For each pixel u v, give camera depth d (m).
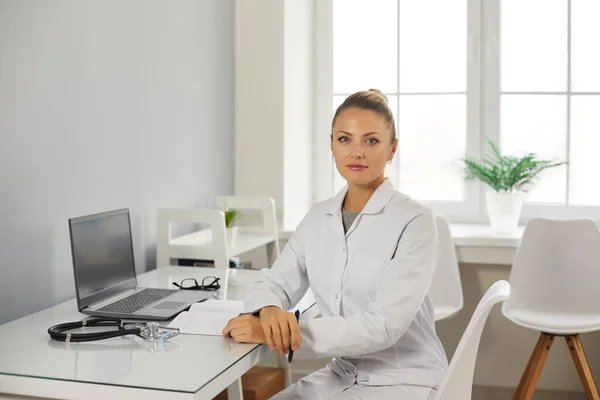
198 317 1.96
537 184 3.83
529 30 3.87
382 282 1.88
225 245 2.80
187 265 2.91
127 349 1.75
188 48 3.21
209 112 3.45
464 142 3.95
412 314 1.83
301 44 3.89
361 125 1.89
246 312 1.95
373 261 1.91
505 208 3.58
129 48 2.73
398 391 1.85
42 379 1.54
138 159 2.81
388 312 1.81
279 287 2.03
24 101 2.16
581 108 3.84
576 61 3.84
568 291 3.33
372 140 1.91
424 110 3.98
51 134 2.29
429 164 3.99
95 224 2.15
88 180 2.49
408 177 4.02
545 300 3.34
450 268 3.40
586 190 3.85
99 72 2.54
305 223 2.08
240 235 3.33
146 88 2.86
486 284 3.63
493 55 3.89
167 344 1.79
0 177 2.08
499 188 3.59
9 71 2.10
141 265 2.84
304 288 2.10
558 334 3.15
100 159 2.56
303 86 3.94
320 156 4.10
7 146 2.10
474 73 3.91
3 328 1.95
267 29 3.68
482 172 3.62
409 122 4.00
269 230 3.35
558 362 3.62
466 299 3.66
